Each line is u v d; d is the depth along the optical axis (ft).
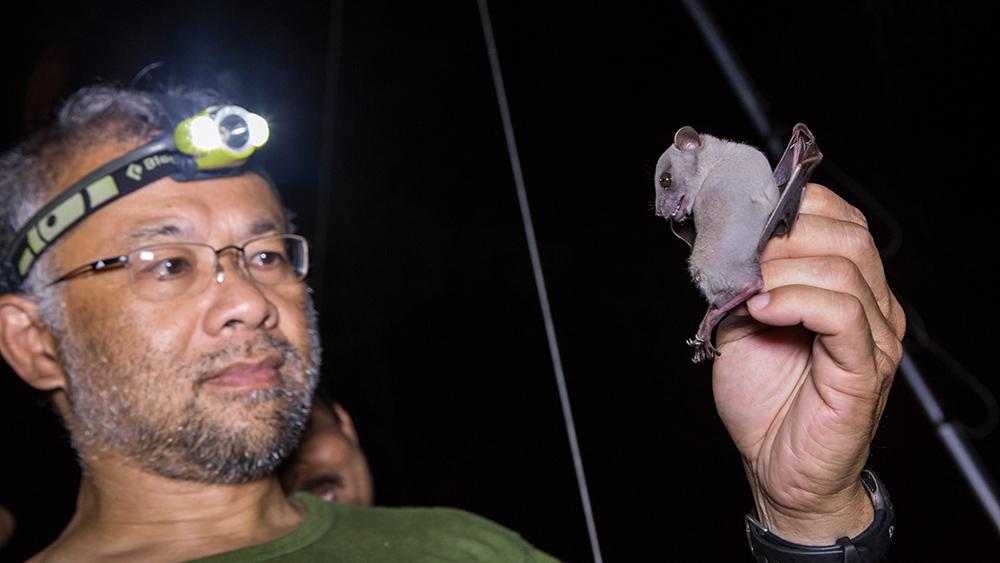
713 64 5.04
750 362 1.95
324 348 5.50
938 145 3.43
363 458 3.10
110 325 2.16
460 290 5.66
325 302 5.61
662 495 4.10
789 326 1.94
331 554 2.19
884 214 3.55
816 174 3.80
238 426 2.16
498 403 5.07
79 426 2.24
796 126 1.70
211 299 2.21
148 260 2.19
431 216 5.97
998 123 3.21
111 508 2.22
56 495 3.54
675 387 4.50
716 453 4.08
